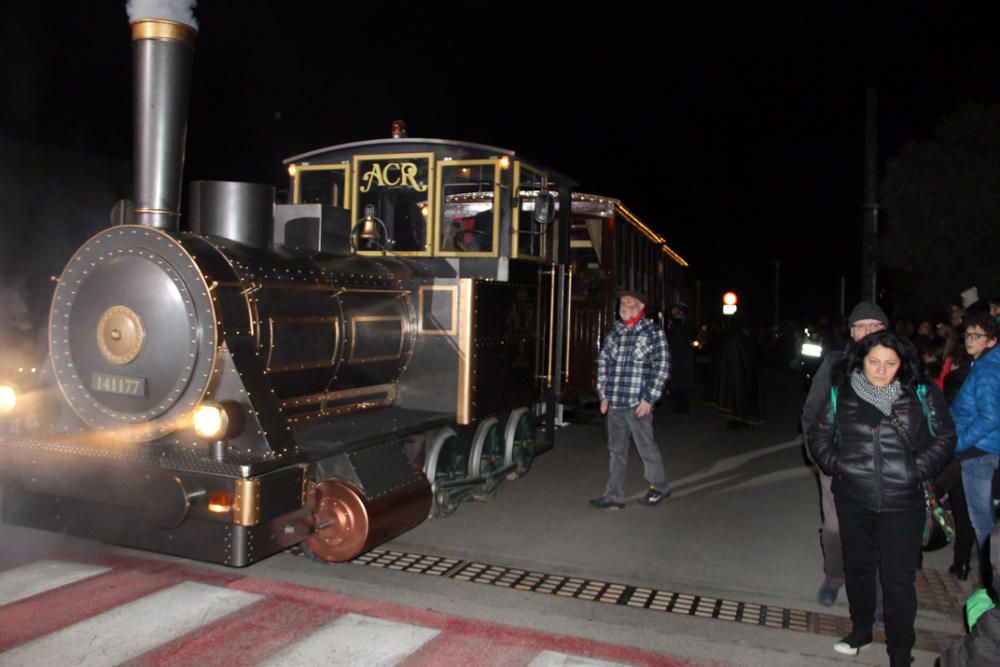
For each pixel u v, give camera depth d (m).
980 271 10.39
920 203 10.75
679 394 12.48
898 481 3.61
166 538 4.14
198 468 3.95
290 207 5.70
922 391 3.68
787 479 7.93
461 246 6.86
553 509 6.64
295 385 4.93
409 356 6.11
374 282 5.70
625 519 6.41
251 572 4.88
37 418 4.55
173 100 4.43
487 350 6.32
